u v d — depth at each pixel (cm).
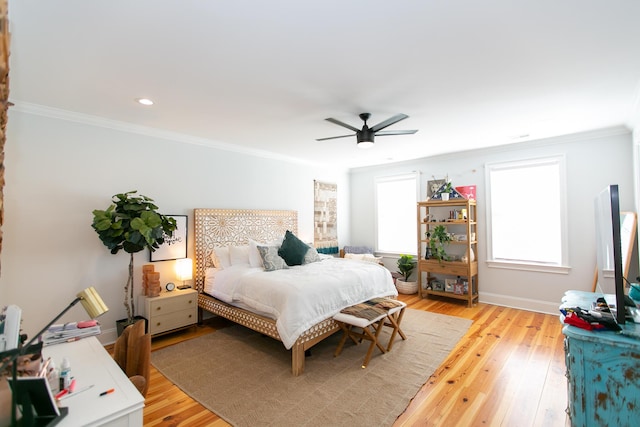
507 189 461
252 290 308
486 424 194
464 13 158
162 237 322
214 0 145
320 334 279
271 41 182
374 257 576
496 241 470
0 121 92
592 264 389
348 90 252
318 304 279
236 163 452
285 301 269
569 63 210
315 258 426
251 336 347
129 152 344
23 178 277
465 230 493
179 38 177
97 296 138
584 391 155
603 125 355
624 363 146
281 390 233
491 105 288
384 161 577
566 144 404
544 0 148
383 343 324
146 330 318
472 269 465
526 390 232
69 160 303
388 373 259
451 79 234
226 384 242
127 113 305
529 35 177
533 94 263
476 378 250
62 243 298
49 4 146
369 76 228
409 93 260
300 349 258
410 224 582
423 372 260
